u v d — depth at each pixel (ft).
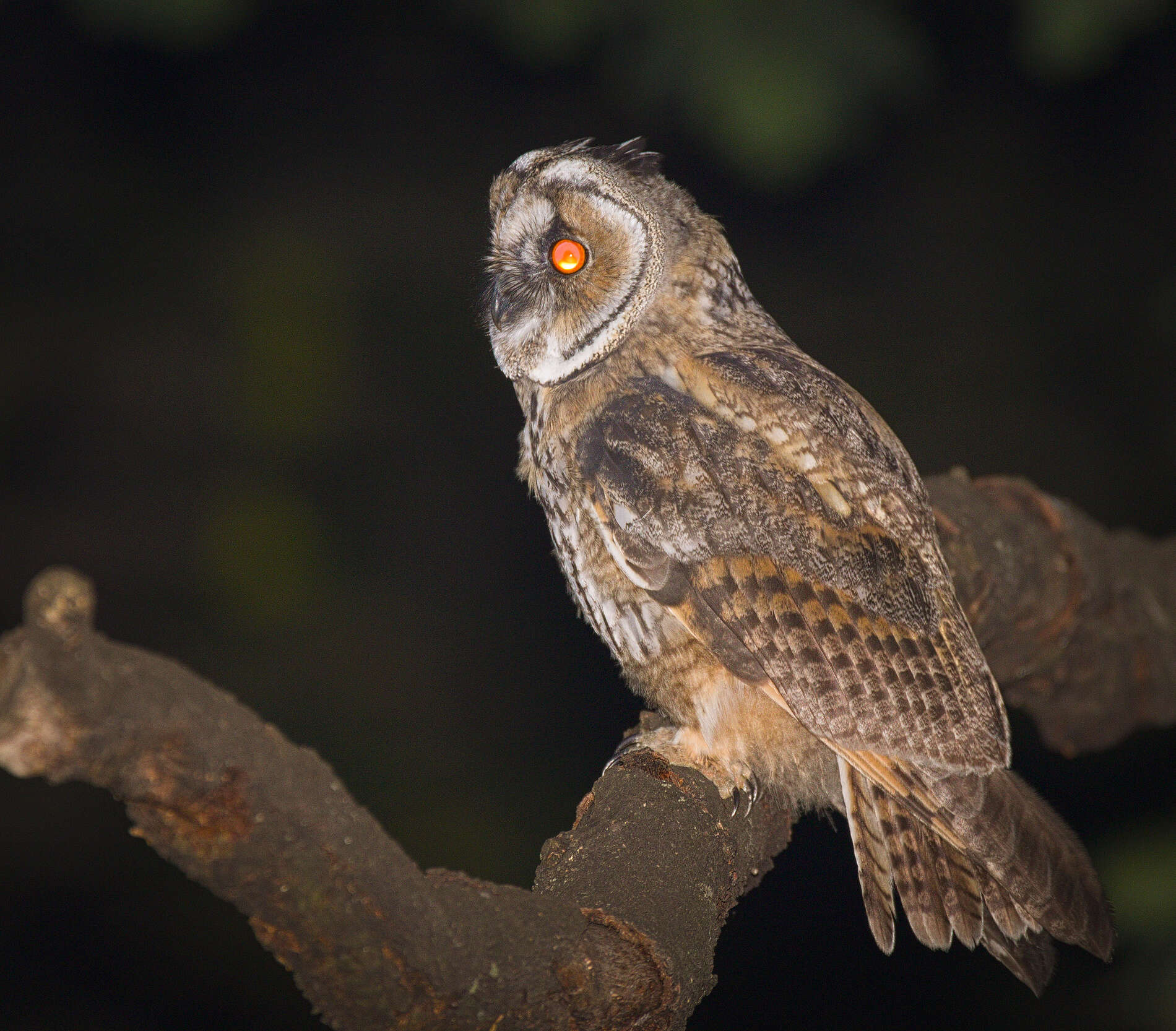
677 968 13.37
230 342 58.18
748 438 19.39
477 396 57.82
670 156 63.82
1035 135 65.92
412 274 60.85
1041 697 26.96
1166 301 42.45
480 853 40.75
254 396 56.18
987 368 59.57
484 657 48.73
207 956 38.34
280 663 47.73
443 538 53.57
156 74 64.28
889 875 17.93
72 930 38.68
